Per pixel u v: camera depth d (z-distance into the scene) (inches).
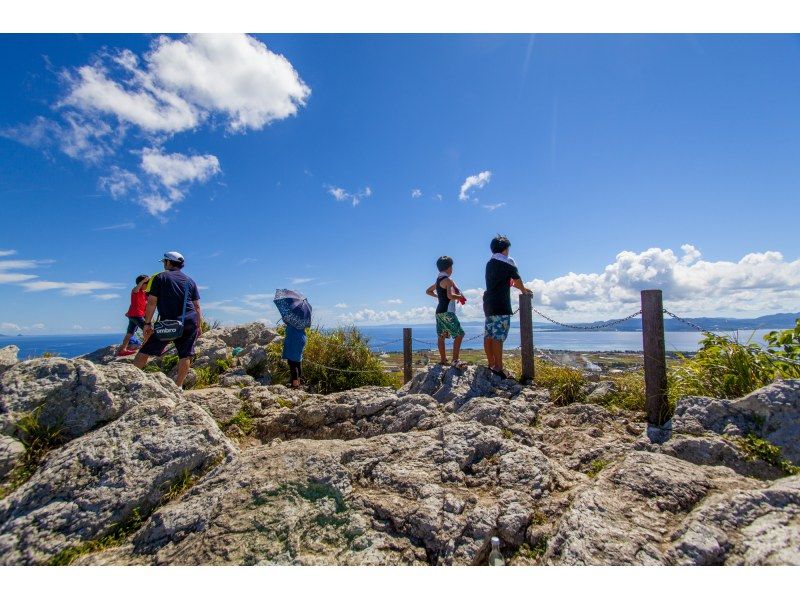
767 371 207.9
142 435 163.8
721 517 116.2
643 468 142.6
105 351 353.1
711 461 162.4
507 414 223.5
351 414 233.8
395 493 146.0
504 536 131.0
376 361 391.9
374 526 131.9
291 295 316.2
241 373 335.3
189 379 304.7
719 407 182.9
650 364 205.2
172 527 130.9
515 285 271.7
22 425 164.4
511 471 156.9
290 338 308.7
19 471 154.4
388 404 234.7
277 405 259.1
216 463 164.9
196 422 173.6
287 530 127.0
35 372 181.3
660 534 116.3
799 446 160.1
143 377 200.1
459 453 168.1
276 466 151.9
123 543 133.6
